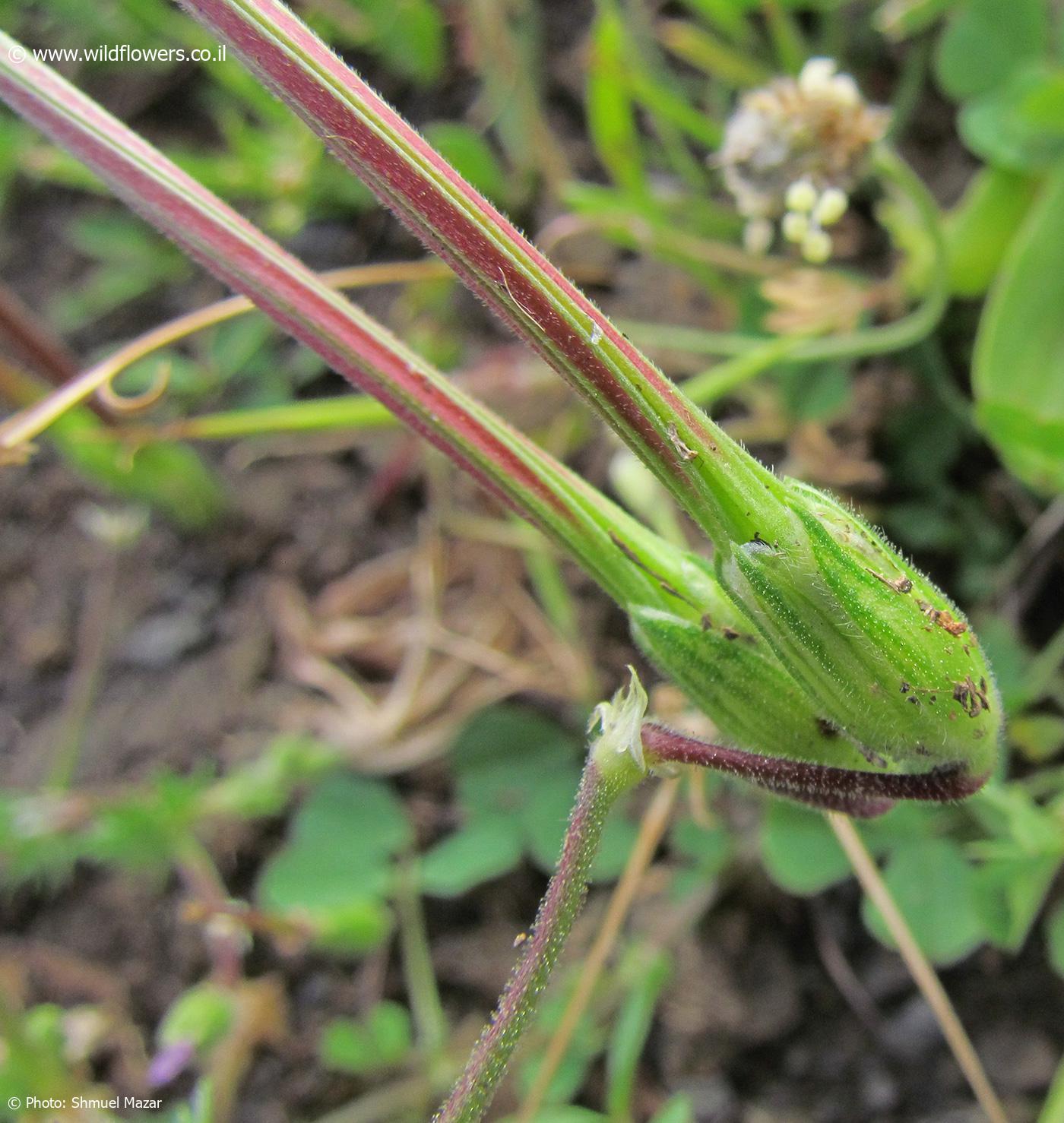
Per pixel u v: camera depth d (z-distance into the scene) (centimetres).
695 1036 12
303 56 7
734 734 9
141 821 13
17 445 11
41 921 14
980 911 11
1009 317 13
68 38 18
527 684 14
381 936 13
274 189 16
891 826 12
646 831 11
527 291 7
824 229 15
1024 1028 12
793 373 14
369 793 14
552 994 12
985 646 13
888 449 14
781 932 13
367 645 15
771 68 16
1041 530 13
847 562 8
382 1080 13
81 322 17
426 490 15
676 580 8
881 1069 12
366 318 9
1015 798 11
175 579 16
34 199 18
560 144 17
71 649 15
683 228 15
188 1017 12
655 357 15
